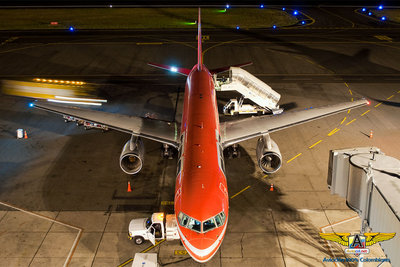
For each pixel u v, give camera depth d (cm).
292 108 4172
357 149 2308
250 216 2630
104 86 4725
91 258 2298
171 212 2662
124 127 3131
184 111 3108
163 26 7269
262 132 3045
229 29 7094
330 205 2730
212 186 2116
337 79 4969
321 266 2236
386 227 1872
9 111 4100
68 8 8619
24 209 2695
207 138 2509
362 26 7312
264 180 3003
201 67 3638
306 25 7375
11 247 2370
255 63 5484
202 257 1962
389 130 3744
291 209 2695
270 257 2297
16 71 5172
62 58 5653
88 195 2841
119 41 6412
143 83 4816
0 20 7662
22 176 3055
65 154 3353
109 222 2578
